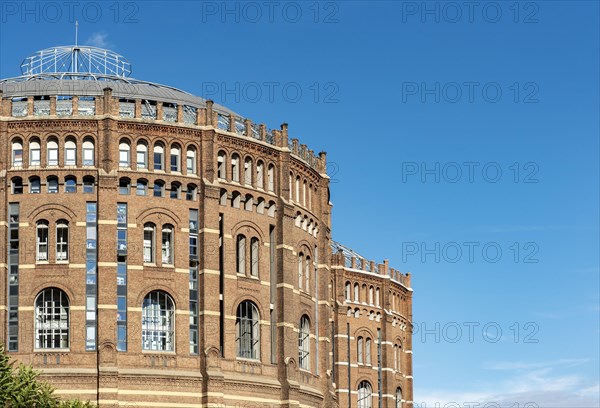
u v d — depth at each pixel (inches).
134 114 4133.9
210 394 3956.7
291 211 4362.7
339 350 5482.3
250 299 4192.9
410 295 6181.1
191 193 4128.9
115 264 3956.7
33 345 3917.3
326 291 4638.3
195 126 4151.1
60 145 4037.9
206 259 4062.5
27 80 4493.1
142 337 3966.5
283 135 4409.5
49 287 3954.2
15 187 4033.0
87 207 4013.3
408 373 6087.6
